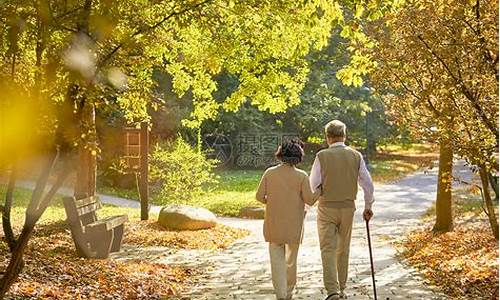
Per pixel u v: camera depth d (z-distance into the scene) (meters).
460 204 22.09
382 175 33.09
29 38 6.23
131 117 15.30
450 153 15.06
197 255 12.54
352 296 8.54
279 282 7.88
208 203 21.81
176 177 19.62
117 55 6.50
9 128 6.27
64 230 14.58
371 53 10.08
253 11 8.99
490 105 8.82
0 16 5.83
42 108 6.28
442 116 9.38
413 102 10.41
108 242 11.32
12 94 6.29
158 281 9.63
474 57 8.72
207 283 9.77
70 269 9.63
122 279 9.48
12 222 16.56
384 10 8.55
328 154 8.20
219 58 13.24
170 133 30.59
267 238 8.03
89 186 15.23
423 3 8.98
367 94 35.06
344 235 8.28
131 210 20.33
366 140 37.03
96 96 6.16
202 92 15.95
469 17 8.69
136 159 17.28
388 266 11.02
